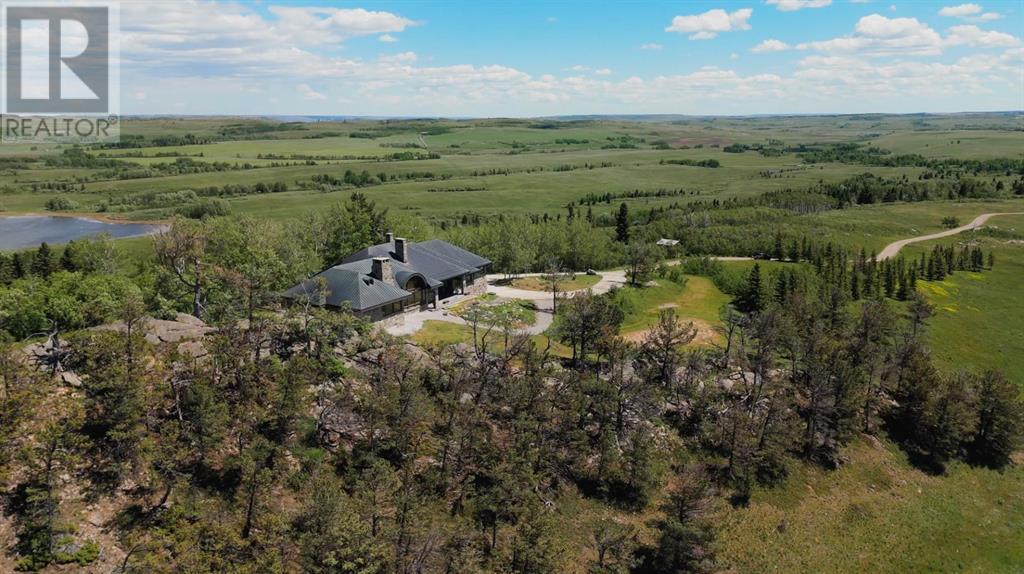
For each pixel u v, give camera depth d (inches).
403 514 1528.1
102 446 1576.0
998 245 6899.6
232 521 1512.1
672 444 2379.4
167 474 1567.4
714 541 1860.2
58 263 4416.8
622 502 2074.3
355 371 2190.0
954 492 2519.7
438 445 1959.9
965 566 2139.5
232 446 1739.7
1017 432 2706.7
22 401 1507.1
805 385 2719.0
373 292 2832.2
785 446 2357.3
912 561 2123.5
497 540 1744.6
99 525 1429.6
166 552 1360.7
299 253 3828.7
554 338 2802.7
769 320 2768.2
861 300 4729.3
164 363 1824.6
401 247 3280.0
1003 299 5078.7
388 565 1408.7
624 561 1790.1
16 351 1743.4
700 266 4992.6
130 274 4210.1
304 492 1651.1
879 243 6988.2
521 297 3804.1
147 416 1659.7
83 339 1814.7
